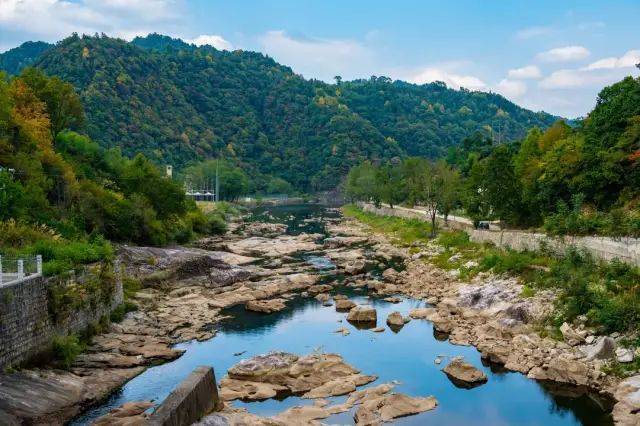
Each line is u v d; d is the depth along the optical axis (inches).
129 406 1159.6
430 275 2539.4
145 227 3068.4
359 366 1477.6
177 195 3629.4
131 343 1578.5
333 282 2559.1
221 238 4089.6
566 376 1330.0
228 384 1328.7
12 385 1099.3
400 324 1840.6
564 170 2576.3
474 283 2225.6
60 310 1366.9
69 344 1370.6
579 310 1565.0
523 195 2854.3
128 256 2367.1
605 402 1224.2
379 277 2655.0
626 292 1547.7
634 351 1331.2
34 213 2226.9
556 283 1801.2
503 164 2982.3
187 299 2158.0
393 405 1201.4
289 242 3897.6
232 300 2178.9
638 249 1713.8
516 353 1491.1
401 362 1505.9
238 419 1064.2
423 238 3649.1
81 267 1567.4
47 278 1346.0
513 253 2322.8
